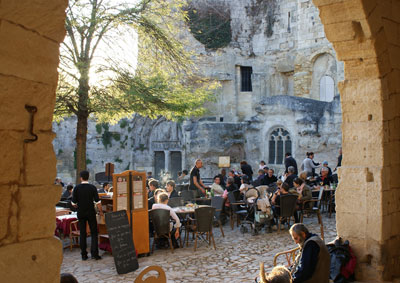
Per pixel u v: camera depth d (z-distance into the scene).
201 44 37.44
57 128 35.44
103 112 14.64
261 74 37.72
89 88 14.16
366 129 6.89
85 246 9.09
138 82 14.73
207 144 32.88
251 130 33.06
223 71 37.34
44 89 2.94
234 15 38.47
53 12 2.92
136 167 37.50
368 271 6.75
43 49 2.91
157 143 37.56
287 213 11.18
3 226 2.73
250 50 38.53
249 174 17.89
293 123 30.67
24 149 2.84
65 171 35.44
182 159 35.16
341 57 6.92
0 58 2.67
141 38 16.00
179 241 10.63
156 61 16.38
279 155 31.61
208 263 8.46
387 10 6.86
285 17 37.06
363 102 6.89
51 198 2.98
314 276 5.02
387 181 6.85
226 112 37.75
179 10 16.56
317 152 29.17
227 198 13.01
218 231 12.01
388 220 6.86
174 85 16.30
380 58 6.70
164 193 9.75
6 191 2.74
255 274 7.62
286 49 36.94
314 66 35.19
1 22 2.66
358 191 6.88
